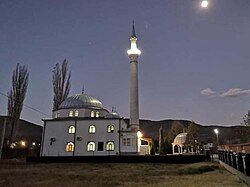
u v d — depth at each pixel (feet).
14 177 73.46
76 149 184.96
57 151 186.80
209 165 101.81
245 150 58.39
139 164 125.29
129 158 136.77
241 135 184.96
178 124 316.19
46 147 189.06
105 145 183.42
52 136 190.60
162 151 213.46
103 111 218.18
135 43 206.28
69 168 107.96
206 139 328.70
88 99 220.02
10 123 199.52
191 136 236.43
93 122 189.67
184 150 240.94
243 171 50.85
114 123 187.32
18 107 204.54
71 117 198.39
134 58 202.49
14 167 112.78
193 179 63.82
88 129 188.65
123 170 96.58
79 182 62.03
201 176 70.23
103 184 58.34
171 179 65.92
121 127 187.83
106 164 127.54
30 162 142.82
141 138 200.23
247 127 179.83
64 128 191.11
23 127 573.74
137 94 196.24
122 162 136.46
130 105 193.36
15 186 55.88
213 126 643.04
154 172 86.69
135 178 69.56
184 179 64.90
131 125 188.65
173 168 101.19
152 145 208.95
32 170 97.71
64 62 238.89
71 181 64.03
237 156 55.06
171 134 304.91
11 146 194.39
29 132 558.15
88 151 183.52
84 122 190.60
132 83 197.57
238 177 56.44
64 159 143.33
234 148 73.36
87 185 56.95
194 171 86.22
